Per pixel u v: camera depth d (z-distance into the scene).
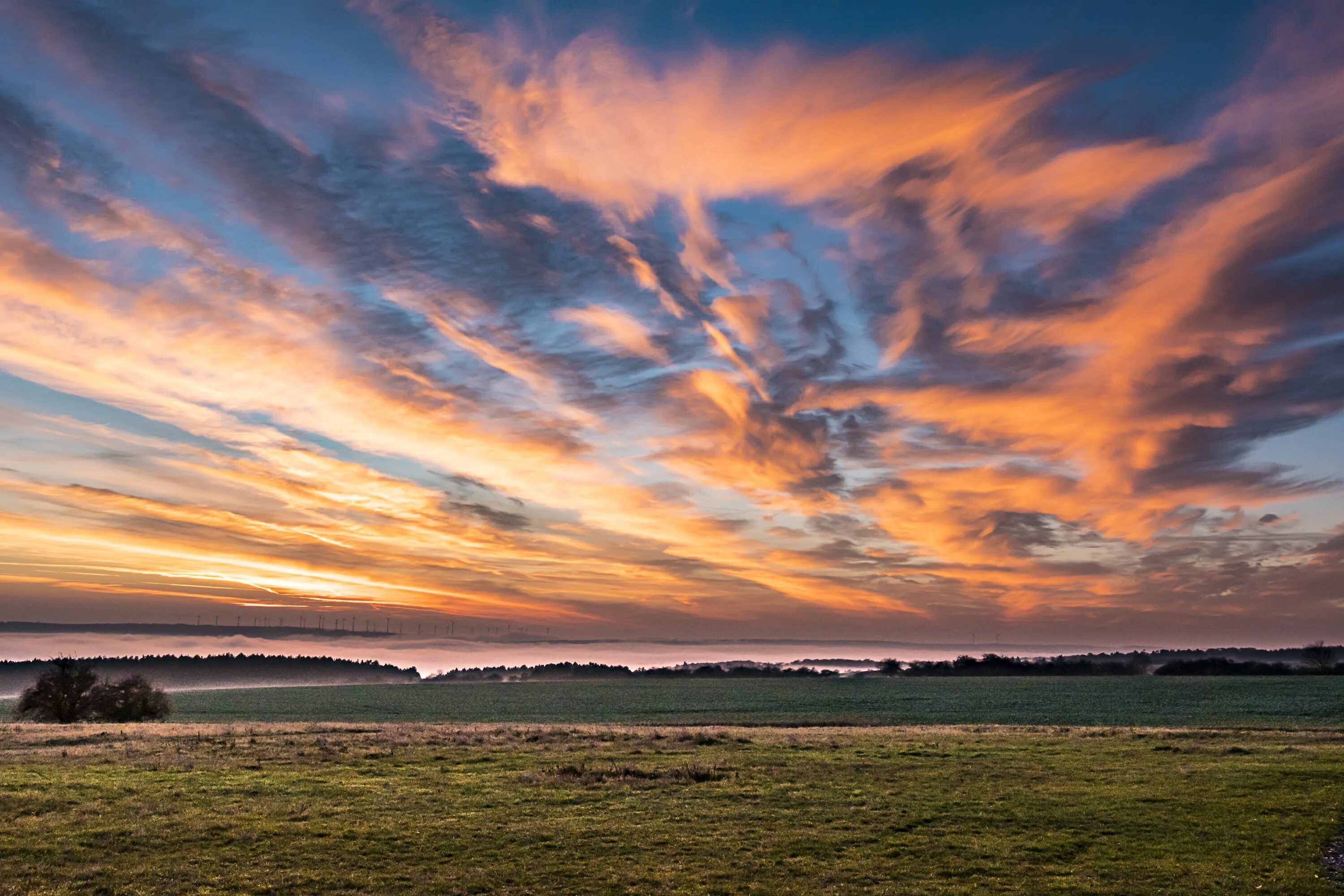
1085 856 22.69
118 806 27.02
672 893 19.83
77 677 77.50
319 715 105.50
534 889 20.11
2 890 19.27
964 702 115.88
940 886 20.34
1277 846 23.44
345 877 20.69
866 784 32.22
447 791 30.31
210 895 19.33
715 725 80.31
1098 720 82.69
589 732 50.50
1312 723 76.38
